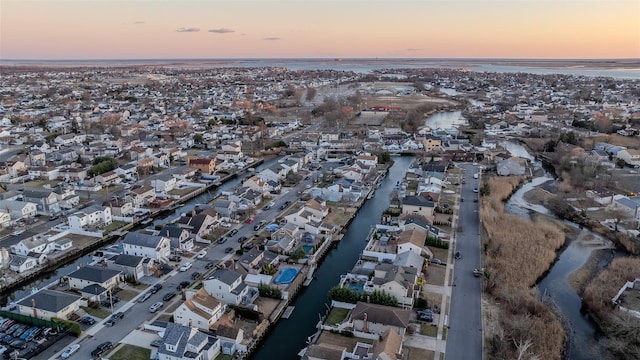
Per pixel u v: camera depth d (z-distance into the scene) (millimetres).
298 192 152500
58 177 164625
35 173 164250
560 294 93125
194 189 156125
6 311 81250
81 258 109062
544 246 110750
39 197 131750
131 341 75312
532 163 196625
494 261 102062
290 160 179000
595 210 136000
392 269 90625
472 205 140125
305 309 88000
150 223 128500
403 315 77312
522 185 167250
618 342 73750
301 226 120250
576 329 81312
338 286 90500
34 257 101875
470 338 75938
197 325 77688
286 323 83438
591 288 91875
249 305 85125
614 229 122188
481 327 78875
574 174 165250
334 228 121500
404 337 75062
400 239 107312
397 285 84000
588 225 127312
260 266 99188
